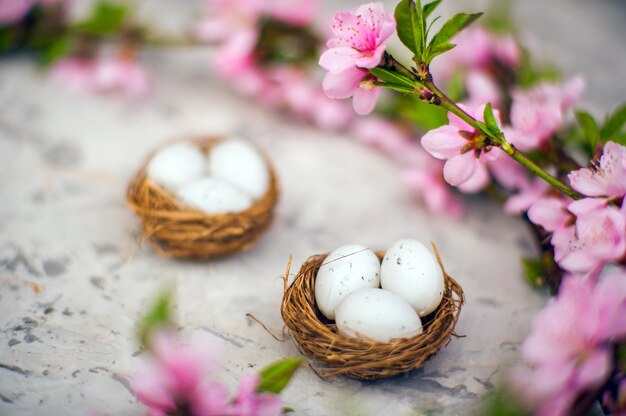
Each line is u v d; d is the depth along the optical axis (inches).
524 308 20.8
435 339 18.9
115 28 25.5
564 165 20.6
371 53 18.2
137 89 25.1
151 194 20.7
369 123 24.4
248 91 26.0
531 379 16.9
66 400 18.7
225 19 24.6
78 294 20.6
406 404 18.9
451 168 18.7
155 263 21.3
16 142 24.0
